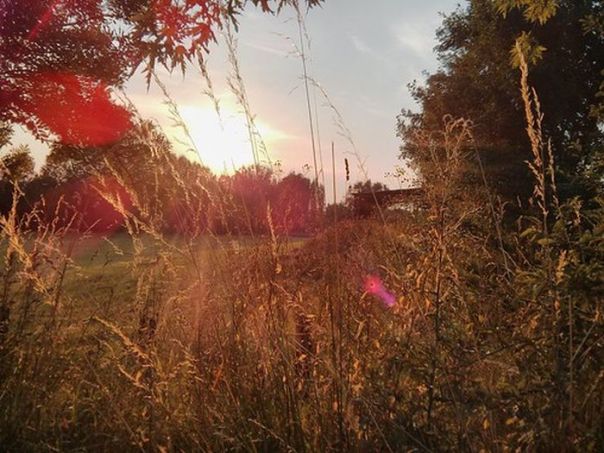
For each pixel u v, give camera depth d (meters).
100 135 13.13
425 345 2.53
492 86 22.28
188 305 3.28
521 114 21.70
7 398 3.19
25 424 3.05
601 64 21.98
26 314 3.52
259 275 3.14
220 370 2.97
